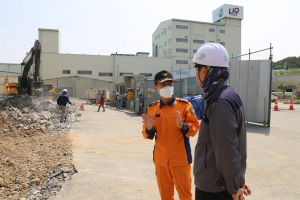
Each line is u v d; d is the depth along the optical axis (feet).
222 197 5.03
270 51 32.48
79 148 20.97
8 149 18.08
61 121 35.24
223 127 4.58
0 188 11.80
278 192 11.59
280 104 96.12
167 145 7.56
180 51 196.34
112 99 97.60
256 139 24.58
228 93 4.93
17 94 54.39
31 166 15.02
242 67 34.40
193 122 7.63
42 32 156.97
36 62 46.29
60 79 156.66
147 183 12.85
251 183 12.79
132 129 32.63
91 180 13.17
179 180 7.48
